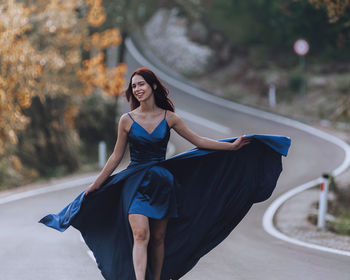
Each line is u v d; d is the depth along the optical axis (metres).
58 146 26.72
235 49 51.56
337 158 25.97
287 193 19.86
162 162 6.46
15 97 21.56
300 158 26.41
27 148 26.00
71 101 27.38
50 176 25.16
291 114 38.38
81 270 9.06
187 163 6.76
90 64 24.89
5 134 22.88
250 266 9.39
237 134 32.19
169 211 6.37
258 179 7.07
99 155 30.05
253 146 7.02
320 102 39.56
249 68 48.09
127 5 31.17
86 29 25.09
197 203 6.86
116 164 6.50
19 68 20.14
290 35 43.91
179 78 49.62
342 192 19.33
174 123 6.53
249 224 14.74
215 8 54.34
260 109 39.75
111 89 25.41
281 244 11.71
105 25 30.62
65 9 23.08
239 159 6.99
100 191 6.41
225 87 46.72
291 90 42.97
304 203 17.97
